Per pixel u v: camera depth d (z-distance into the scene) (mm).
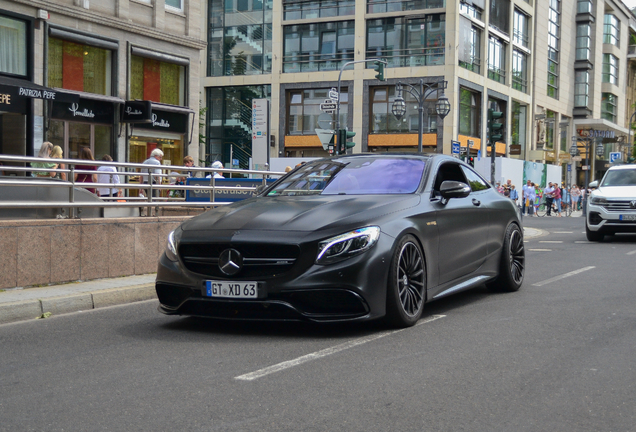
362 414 3719
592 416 3676
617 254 13352
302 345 5418
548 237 19312
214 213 6273
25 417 3768
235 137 44438
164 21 22312
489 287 8234
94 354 5293
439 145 39562
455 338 5590
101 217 9516
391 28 40656
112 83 20891
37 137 18547
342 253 5484
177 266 5875
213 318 6242
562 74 59375
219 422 3617
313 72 42188
